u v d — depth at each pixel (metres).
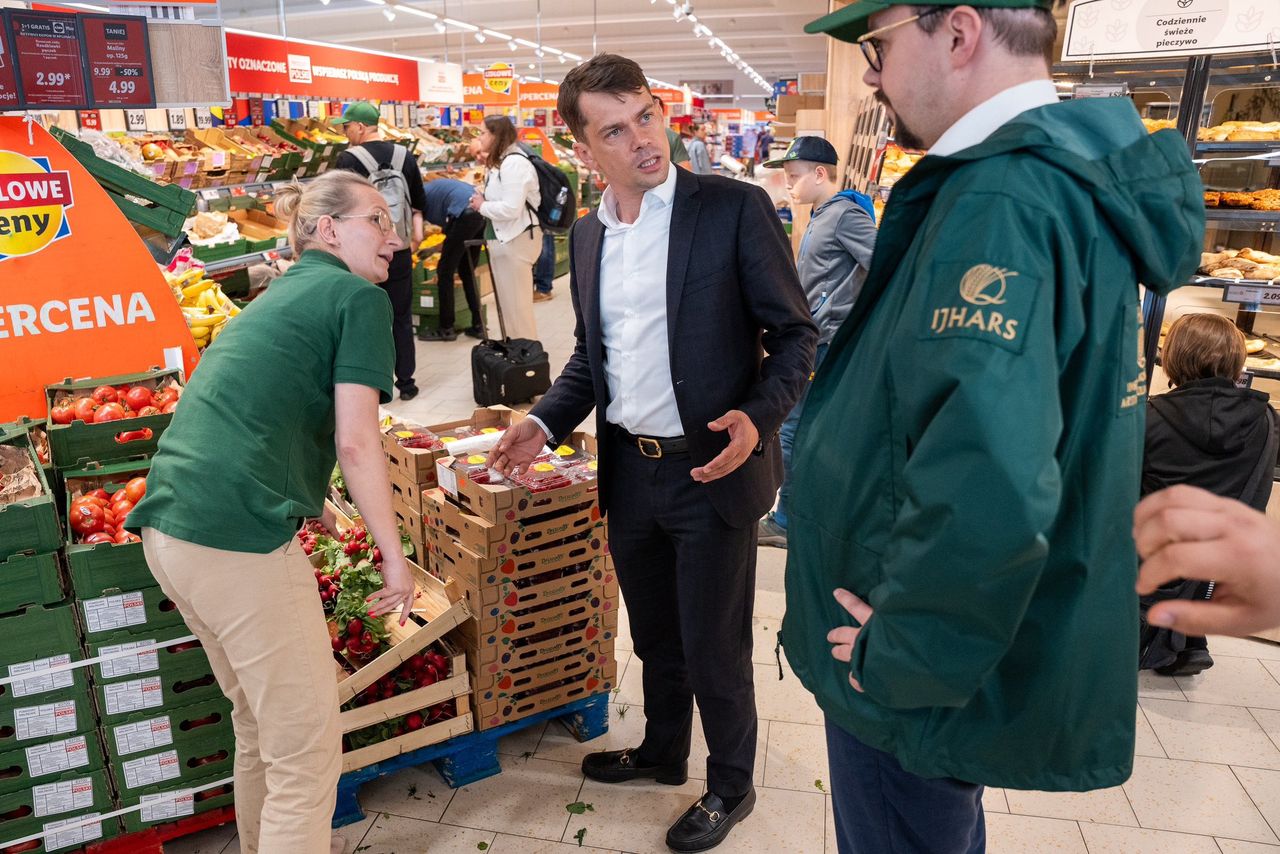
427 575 2.62
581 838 2.37
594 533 2.57
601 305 2.08
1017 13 1.05
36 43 2.51
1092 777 1.17
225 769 2.31
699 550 2.10
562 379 2.35
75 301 2.63
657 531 2.20
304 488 1.90
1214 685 3.08
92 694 2.15
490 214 6.16
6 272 2.52
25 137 2.50
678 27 24.53
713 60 34.12
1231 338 2.86
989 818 2.46
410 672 2.46
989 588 0.96
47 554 2.06
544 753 2.72
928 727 1.19
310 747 1.90
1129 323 1.06
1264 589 0.65
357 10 20.56
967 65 1.07
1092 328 1.02
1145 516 0.73
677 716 2.48
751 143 31.02
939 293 1.01
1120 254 1.04
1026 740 1.14
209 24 2.91
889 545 1.05
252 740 2.07
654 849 2.33
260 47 7.77
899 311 1.12
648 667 2.43
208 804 2.32
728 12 20.38
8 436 2.38
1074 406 1.05
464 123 13.94
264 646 1.83
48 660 2.09
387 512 1.92
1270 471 2.86
